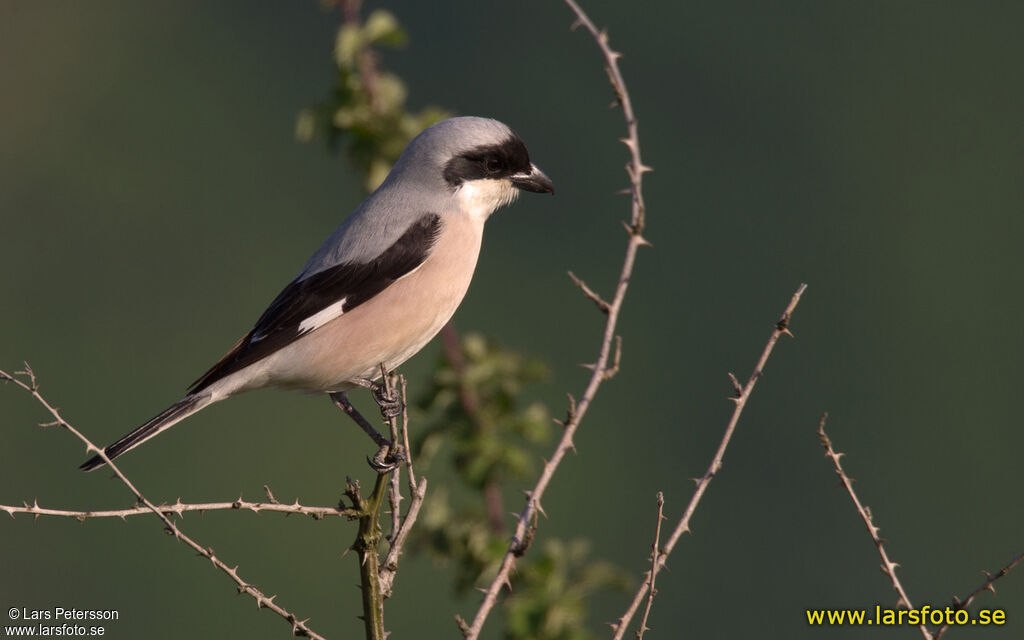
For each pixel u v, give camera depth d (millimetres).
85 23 23969
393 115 6414
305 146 22531
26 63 23250
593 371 4039
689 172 20438
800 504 17094
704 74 21266
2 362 18812
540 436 6113
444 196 6008
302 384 5844
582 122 20438
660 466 19062
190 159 22375
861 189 20500
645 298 19875
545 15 20344
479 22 20375
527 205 20578
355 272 5789
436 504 5852
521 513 3891
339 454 18094
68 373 19078
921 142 21484
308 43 23109
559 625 5520
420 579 15469
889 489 17391
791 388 18688
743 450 18047
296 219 21922
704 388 19078
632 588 5727
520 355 6297
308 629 4012
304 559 15945
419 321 5875
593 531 19031
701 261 19969
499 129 6133
